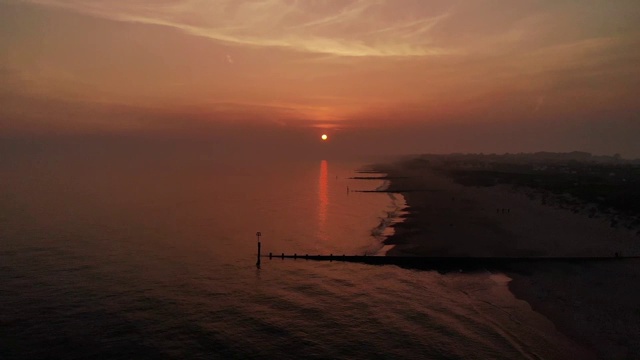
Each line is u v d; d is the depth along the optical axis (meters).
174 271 37.50
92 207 76.50
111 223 60.62
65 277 35.22
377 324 26.22
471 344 23.16
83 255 42.16
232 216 69.44
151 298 30.80
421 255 40.25
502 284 33.03
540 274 34.62
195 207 79.81
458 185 112.25
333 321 26.78
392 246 44.34
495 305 28.64
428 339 23.97
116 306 29.22
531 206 68.56
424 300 30.19
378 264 39.56
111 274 36.19
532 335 23.80
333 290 32.69
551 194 75.31
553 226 51.78
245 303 29.97
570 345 22.38
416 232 51.28
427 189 105.56
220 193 106.38
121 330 25.59
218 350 23.22
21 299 30.28
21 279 34.56
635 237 43.31
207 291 32.44
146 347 23.55
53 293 31.55
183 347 23.59
